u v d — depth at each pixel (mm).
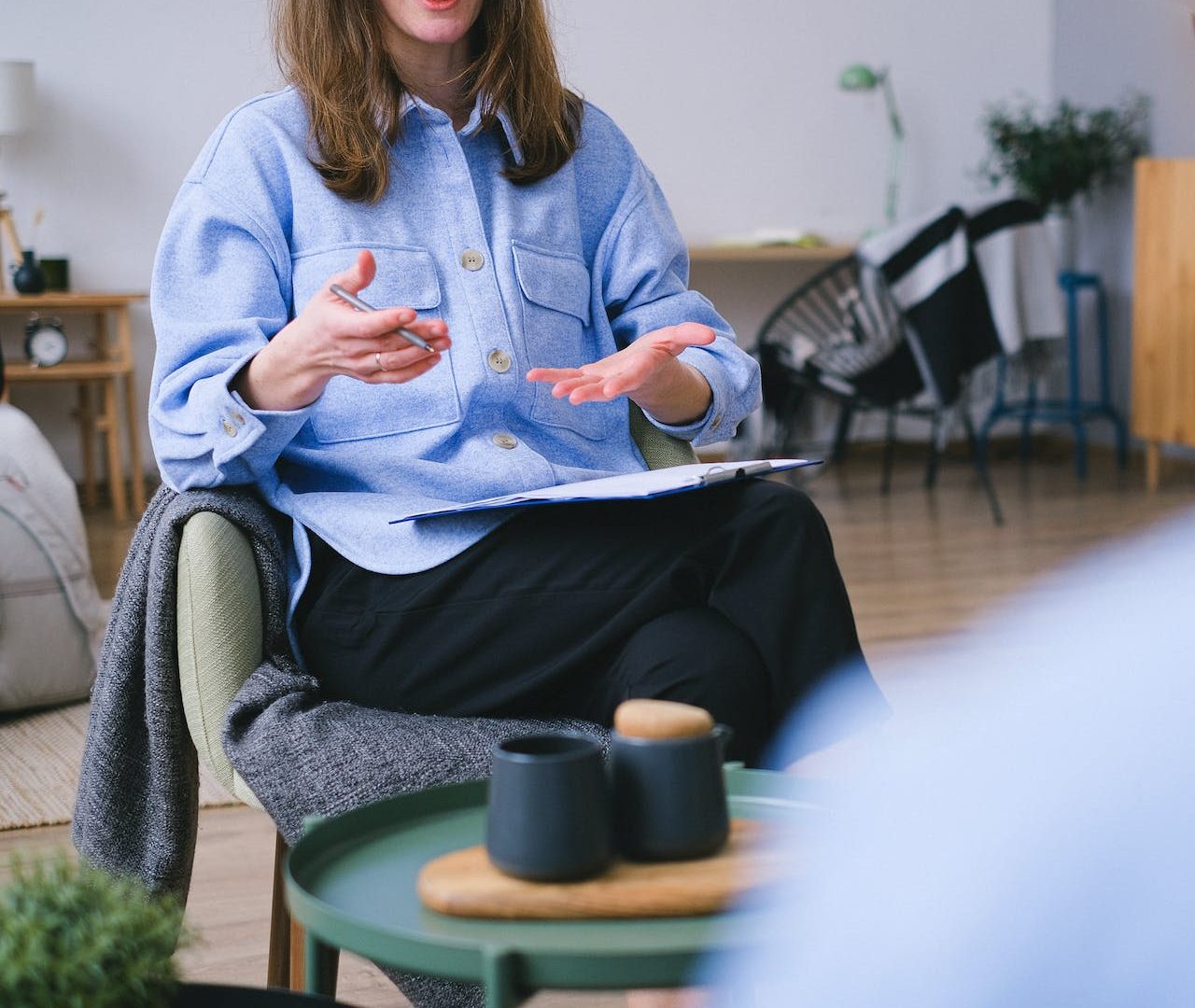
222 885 1958
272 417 1285
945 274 4594
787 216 6273
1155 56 5852
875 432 6344
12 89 5102
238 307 1367
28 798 2271
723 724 1171
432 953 675
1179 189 5035
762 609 1208
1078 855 1613
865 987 1246
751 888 730
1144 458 5871
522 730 1205
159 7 5480
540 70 1492
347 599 1324
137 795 1339
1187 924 1413
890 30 6309
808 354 5129
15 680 2697
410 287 1411
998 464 6160
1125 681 2703
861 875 760
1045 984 1284
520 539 1305
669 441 1554
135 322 5609
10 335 5375
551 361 1473
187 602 1287
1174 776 1980
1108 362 6117
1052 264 4805
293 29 1441
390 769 1145
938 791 1965
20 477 2867
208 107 5578
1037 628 3266
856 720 1204
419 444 1411
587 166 1568
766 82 6191
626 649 1235
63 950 649
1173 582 3666
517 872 733
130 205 5547
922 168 6410
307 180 1413
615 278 1559
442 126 1459
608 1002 1562
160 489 1401
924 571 3949
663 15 6043
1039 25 6480
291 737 1180
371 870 793
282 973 1367
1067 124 5867
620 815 769
